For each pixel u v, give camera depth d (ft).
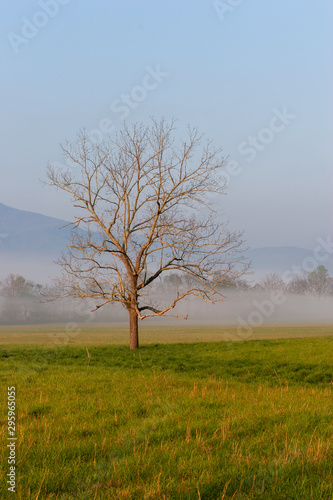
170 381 65.31
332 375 74.13
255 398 49.96
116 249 109.09
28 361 98.89
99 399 48.88
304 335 219.00
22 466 27.09
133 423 37.96
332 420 38.22
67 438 32.81
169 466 26.58
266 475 25.00
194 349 109.50
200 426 35.55
